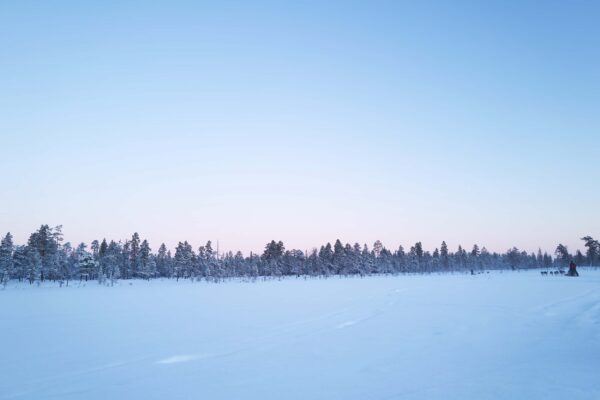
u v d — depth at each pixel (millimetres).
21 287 48719
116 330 11289
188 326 11906
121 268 85125
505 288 26547
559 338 9367
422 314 14102
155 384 6160
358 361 7461
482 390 5691
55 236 62906
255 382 6219
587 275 46469
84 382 6297
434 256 130625
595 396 5406
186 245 84938
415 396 5484
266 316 14141
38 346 9086
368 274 99125
